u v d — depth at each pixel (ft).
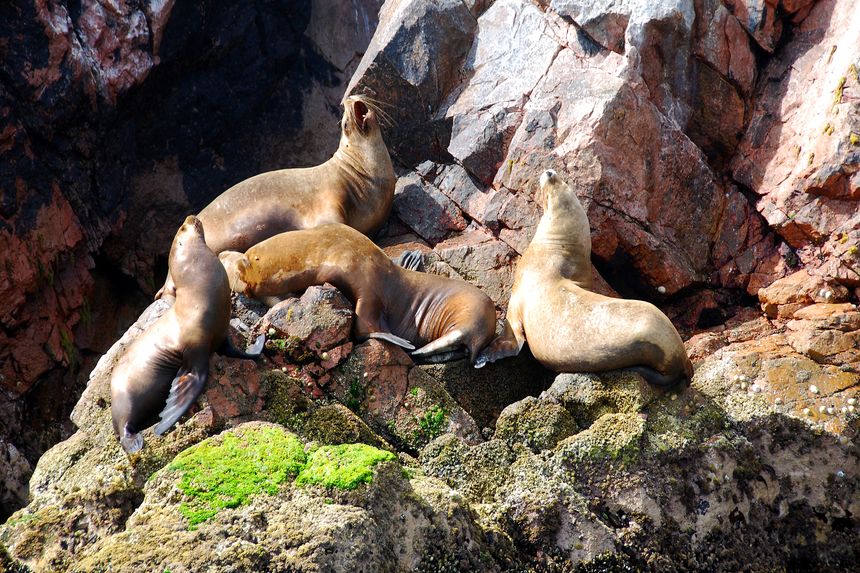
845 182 87.25
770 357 79.36
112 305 108.17
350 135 94.38
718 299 93.09
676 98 94.68
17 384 93.50
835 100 88.84
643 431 71.56
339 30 123.75
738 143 95.91
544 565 65.67
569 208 84.28
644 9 92.02
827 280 86.22
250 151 116.67
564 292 79.97
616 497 69.56
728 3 94.58
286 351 75.82
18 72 93.97
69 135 98.84
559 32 97.14
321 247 80.69
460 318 80.64
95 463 69.26
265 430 66.59
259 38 113.80
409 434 74.23
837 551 73.10
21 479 79.15
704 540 70.23
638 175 90.63
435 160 100.99
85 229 101.40
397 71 99.04
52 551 62.90
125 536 58.39
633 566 67.21
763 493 73.10
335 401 73.92
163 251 110.73
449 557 62.39
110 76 100.42
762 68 96.89
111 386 70.13
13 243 92.94
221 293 70.79
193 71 109.70
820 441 73.87
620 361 75.66
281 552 57.21
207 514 59.98
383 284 80.94
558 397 75.82
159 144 110.11
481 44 100.17
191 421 69.26
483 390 80.69
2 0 93.35
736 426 74.74
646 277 91.81
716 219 94.17
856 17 91.71
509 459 71.26
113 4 100.58
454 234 95.55
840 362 78.79
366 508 61.05
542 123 92.27
